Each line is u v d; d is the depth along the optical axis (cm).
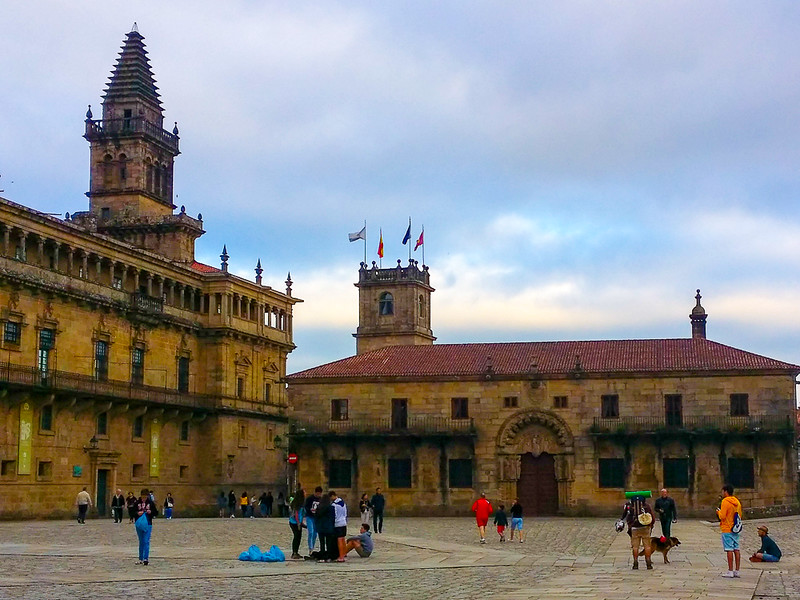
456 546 4922
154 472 8819
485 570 3750
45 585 3105
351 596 2905
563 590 2998
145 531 3766
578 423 8688
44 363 7550
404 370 9050
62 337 7725
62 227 7712
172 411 9000
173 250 10219
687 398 8550
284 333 10806
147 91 10544
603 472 8638
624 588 3038
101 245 8194
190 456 9381
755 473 8419
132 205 10306
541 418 8725
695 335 10288
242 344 9912
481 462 8806
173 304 9200
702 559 4134
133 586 3109
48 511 7506
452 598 2852
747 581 3234
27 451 7312
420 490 8856
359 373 9056
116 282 8481
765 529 4075
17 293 7244
